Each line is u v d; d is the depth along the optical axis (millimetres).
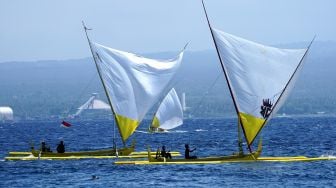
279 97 148250
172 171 141250
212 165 148875
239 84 148250
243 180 128625
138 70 171375
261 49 147750
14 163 161750
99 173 141125
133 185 124938
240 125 150500
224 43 147750
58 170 147125
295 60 147750
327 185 123375
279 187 121500
